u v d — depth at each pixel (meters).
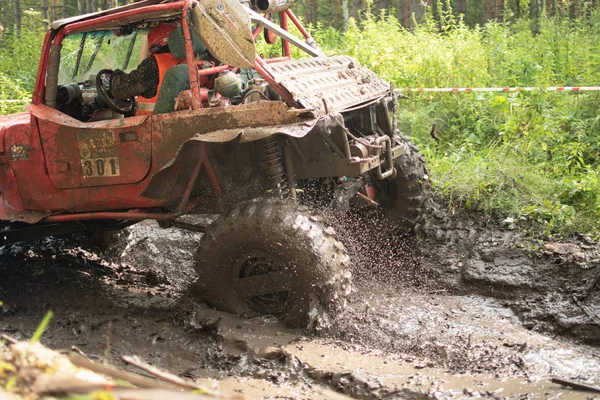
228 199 4.90
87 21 5.02
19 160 5.34
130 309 5.30
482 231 6.35
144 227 7.37
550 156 7.75
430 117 9.16
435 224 6.54
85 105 5.65
